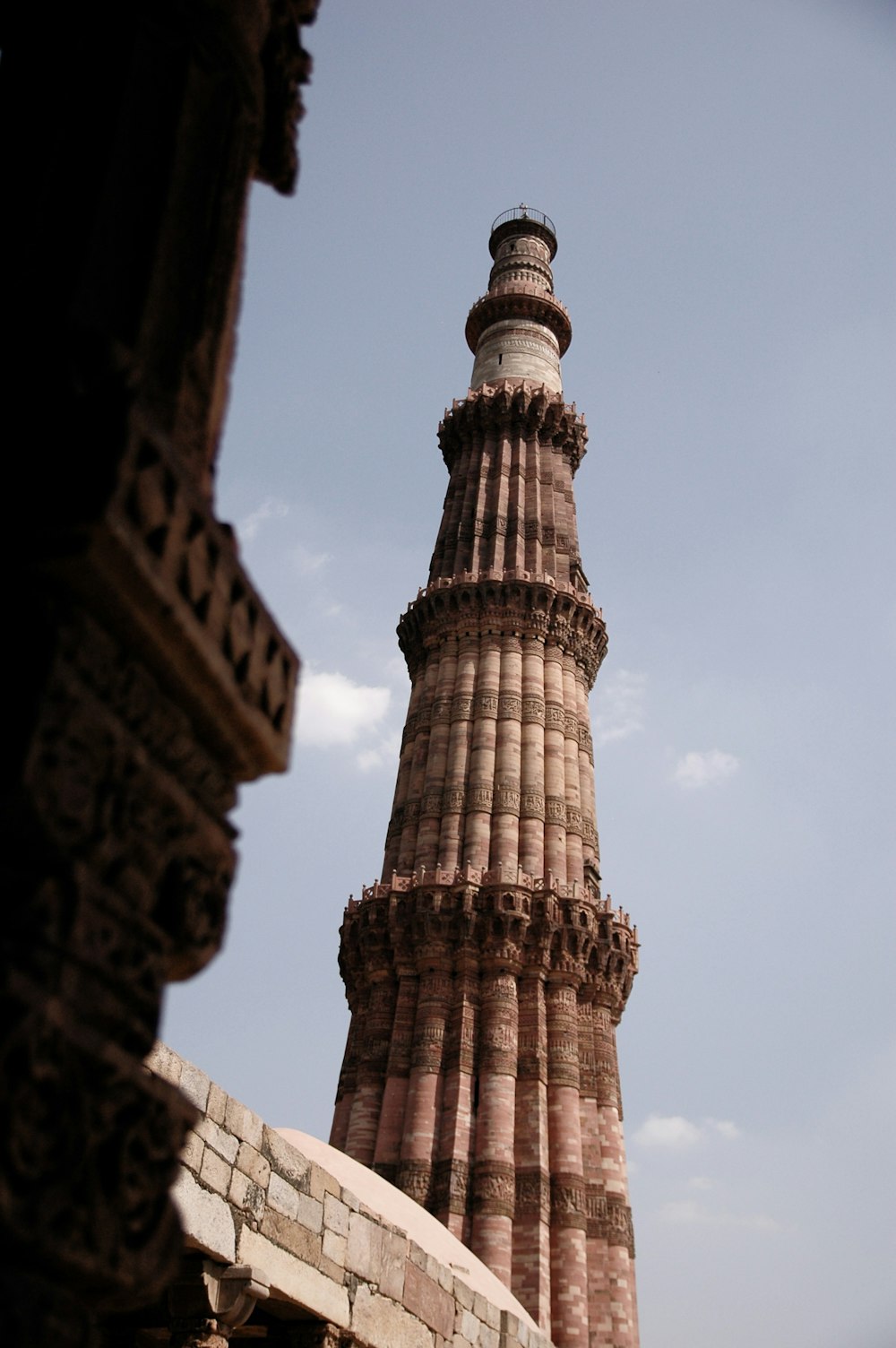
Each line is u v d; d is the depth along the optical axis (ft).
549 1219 132.87
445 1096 140.36
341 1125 145.28
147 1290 16.28
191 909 18.16
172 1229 16.92
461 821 164.55
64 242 19.58
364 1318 59.00
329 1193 58.95
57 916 15.56
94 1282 15.60
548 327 238.07
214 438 20.85
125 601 16.74
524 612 184.55
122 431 16.52
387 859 167.63
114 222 20.04
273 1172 54.39
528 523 199.82
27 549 16.25
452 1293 69.56
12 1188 14.26
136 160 20.89
